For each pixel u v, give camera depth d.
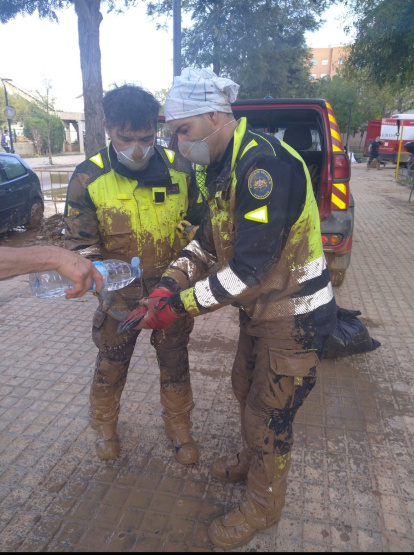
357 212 10.70
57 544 1.96
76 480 2.31
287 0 21.06
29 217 8.93
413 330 4.02
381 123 25.25
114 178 1.99
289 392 1.74
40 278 1.75
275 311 1.70
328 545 1.94
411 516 2.09
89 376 3.28
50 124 42.97
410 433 2.67
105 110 1.82
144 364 3.43
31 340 3.85
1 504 2.17
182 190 2.12
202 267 1.97
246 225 1.53
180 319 2.21
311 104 4.53
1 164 8.41
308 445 2.55
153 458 2.46
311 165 5.45
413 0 9.98
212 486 2.27
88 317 4.35
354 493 2.22
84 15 7.41
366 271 5.80
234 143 1.61
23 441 2.60
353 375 3.27
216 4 18.83
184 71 1.66
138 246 2.07
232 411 2.87
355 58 11.63
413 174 15.43
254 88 22.30
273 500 1.85
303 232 1.63
